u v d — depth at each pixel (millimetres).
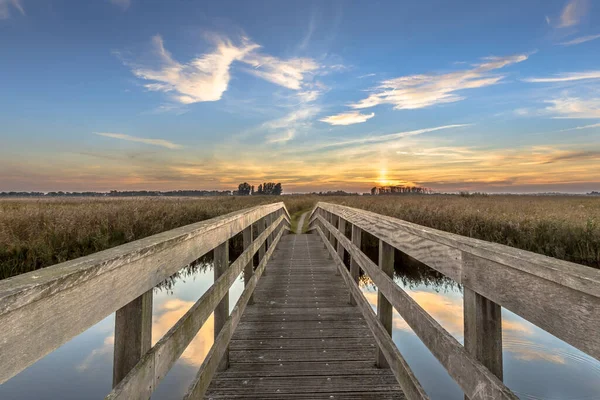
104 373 3299
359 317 3662
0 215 8477
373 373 2508
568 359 3494
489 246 1043
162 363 1211
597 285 646
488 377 953
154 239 1313
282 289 4785
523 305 865
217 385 2354
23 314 663
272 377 2455
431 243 1467
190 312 1501
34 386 3070
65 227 7961
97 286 889
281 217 8406
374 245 10188
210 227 1918
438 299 5836
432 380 3174
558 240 8586
